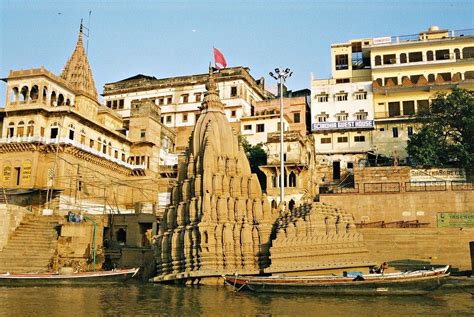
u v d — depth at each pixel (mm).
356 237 24734
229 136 28812
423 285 21312
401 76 60469
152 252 35719
